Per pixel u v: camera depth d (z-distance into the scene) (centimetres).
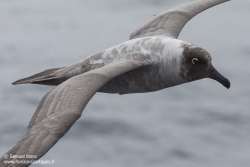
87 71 1300
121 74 1218
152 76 1302
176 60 1291
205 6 1555
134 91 1338
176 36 1448
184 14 1513
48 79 1309
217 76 1266
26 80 1310
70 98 1083
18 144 977
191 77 1295
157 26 1469
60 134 1005
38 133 1002
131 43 1318
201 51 1278
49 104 1077
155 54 1295
